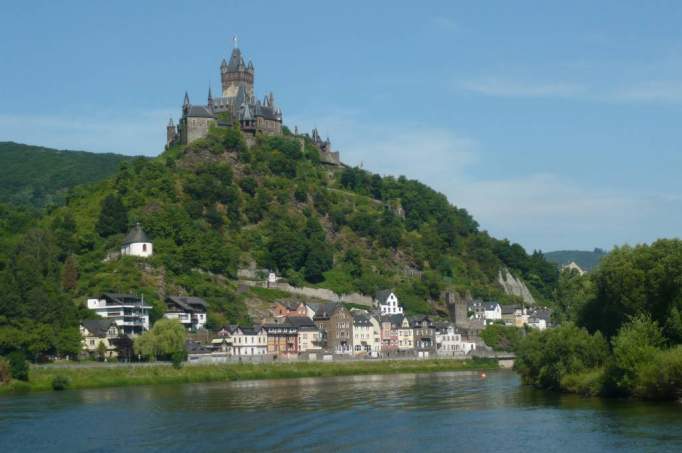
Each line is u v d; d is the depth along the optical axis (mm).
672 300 165375
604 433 131875
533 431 137375
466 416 157375
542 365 199625
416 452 124062
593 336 183000
